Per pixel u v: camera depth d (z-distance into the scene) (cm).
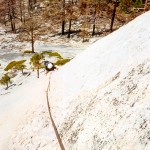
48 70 1898
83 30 4566
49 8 6094
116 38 1158
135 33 1021
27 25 4388
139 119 558
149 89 619
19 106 1577
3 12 6712
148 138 501
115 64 916
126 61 859
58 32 5269
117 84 770
